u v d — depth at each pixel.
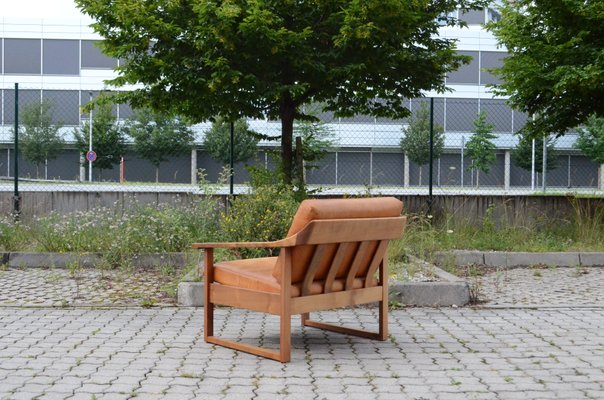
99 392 4.46
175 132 19.45
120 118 23.45
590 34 13.56
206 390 4.52
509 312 7.44
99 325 6.61
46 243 11.28
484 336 6.27
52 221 11.95
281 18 12.05
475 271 10.34
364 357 5.48
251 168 12.88
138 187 14.98
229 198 13.26
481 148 27.20
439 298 7.79
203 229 11.11
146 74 12.24
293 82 12.98
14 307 7.48
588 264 11.37
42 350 5.60
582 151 32.53
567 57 13.41
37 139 20.88
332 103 14.47
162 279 9.44
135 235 10.66
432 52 13.35
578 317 7.16
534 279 9.88
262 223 9.36
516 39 13.69
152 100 12.91
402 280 8.22
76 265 10.28
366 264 6.00
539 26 14.01
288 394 4.44
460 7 13.80
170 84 12.60
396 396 4.41
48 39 44.22
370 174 16.83
